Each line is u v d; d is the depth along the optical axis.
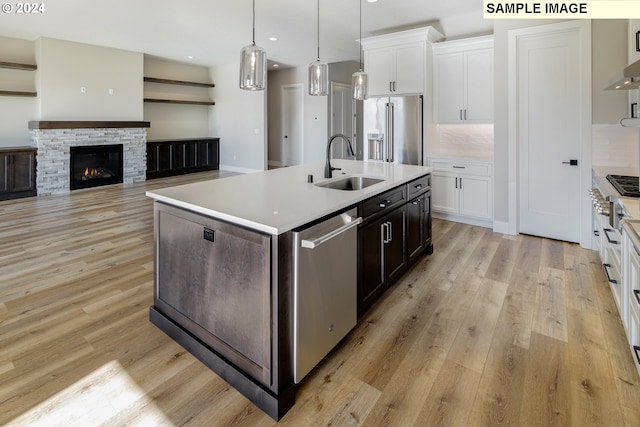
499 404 1.70
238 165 9.30
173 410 1.67
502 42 4.14
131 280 3.02
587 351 2.08
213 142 9.47
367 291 2.40
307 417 1.64
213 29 5.69
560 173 3.96
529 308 2.59
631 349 1.96
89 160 7.07
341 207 2.01
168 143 8.45
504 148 4.27
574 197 3.90
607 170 3.42
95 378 1.87
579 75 3.73
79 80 6.81
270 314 1.65
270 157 10.09
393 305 2.67
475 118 4.73
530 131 4.09
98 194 6.52
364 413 1.66
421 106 4.91
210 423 1.60
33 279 3.01
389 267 2.73
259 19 5.16
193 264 2.04
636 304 1.81
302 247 1.72
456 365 1.99
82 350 2.10
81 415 1.62
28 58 6.48
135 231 4.35
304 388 1.83
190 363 2.00
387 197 2.63
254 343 1.74
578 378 1.86
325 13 4.87
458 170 4.73
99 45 6.92
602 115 3.65
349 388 1.82
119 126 7.31
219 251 1.87
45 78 6.41
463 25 4.96
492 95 4.56
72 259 3.46
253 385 1.71
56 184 6.60
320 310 1.88
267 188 2.48
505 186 4.31
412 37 4.91
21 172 6.16
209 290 1.95
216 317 1.93
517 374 1.90
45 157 6.42
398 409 1.68
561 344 2.16
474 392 1.78
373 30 5.61
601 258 3.17
